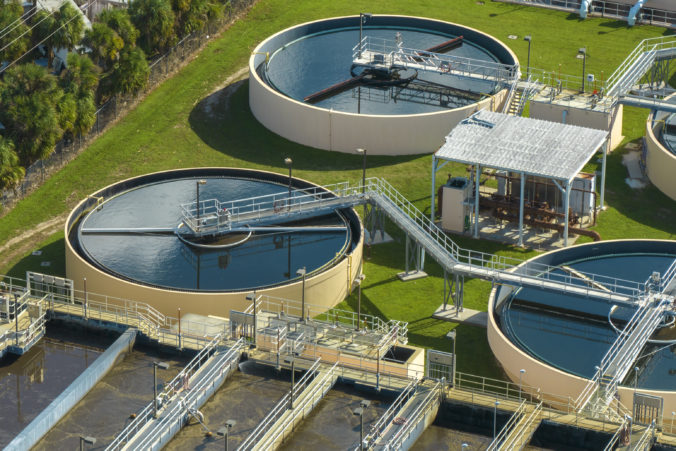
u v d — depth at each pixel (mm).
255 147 122500
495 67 130125
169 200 107750
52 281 85062
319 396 76125
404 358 84188
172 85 132250
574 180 110500
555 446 73375
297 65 132250
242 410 75750
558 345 90188
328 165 119250
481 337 95000
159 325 86688
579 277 96875
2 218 109938
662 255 100188
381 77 130125
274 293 94312
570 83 133875
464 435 74062
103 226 103500
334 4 150625
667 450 71875
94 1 135750
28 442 72375
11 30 122688
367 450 68750
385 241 108062
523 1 152500
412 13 149125
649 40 143625
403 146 120188
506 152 107750
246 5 148625
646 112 130125
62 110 114312
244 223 103000
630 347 87188
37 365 80000
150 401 76438
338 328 85188
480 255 106625
